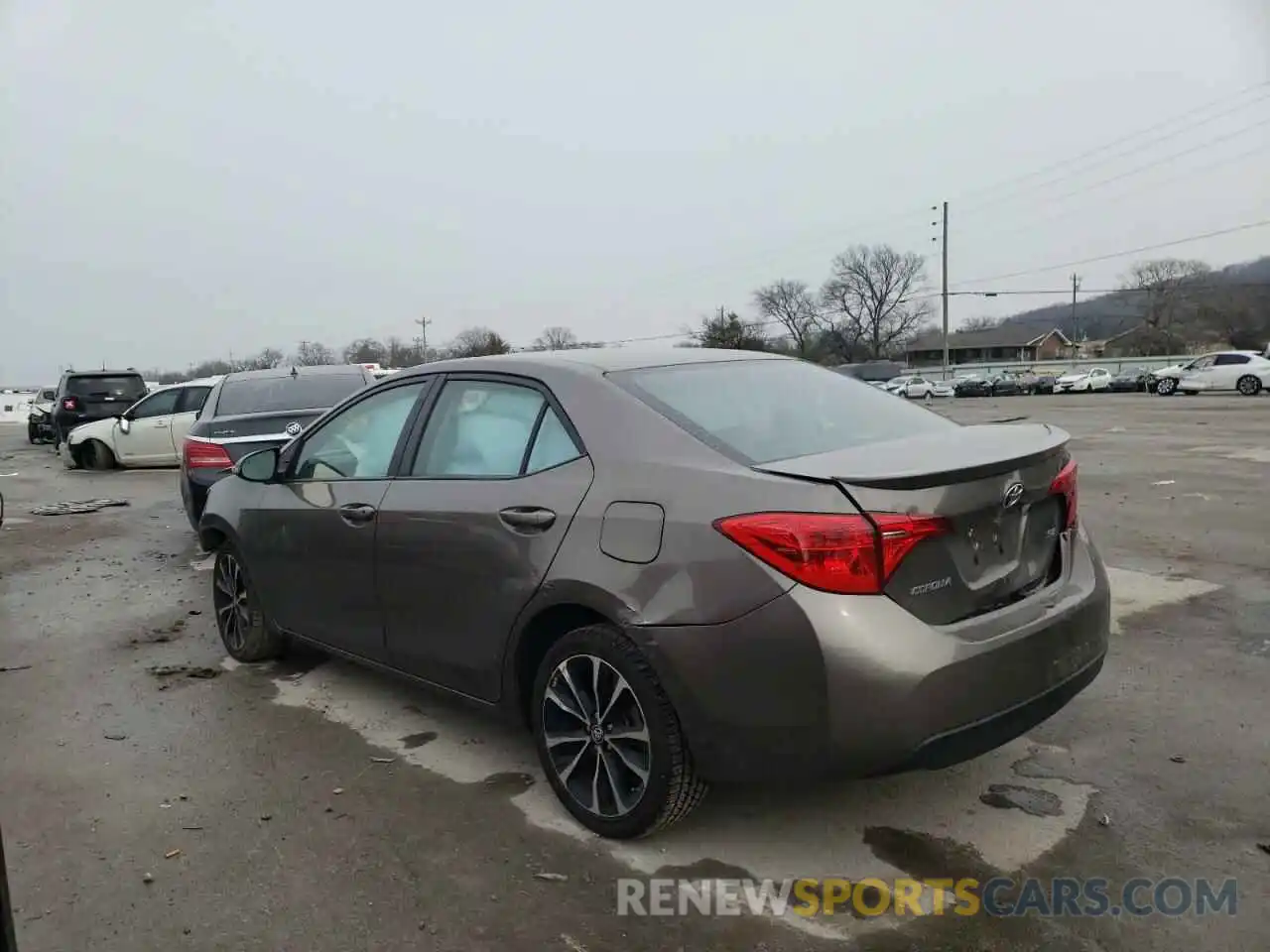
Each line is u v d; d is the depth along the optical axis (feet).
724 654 8.70
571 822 10.53
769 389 11.64
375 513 12.54
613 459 10.06
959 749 8.66
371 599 12.84
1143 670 14.57
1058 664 9.48
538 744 10.75
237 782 11.74
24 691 15.37
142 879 9.56
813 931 8.53
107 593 22.48
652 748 9.43
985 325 373.61
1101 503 30.22
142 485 44.24
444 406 12.48
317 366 32.37
